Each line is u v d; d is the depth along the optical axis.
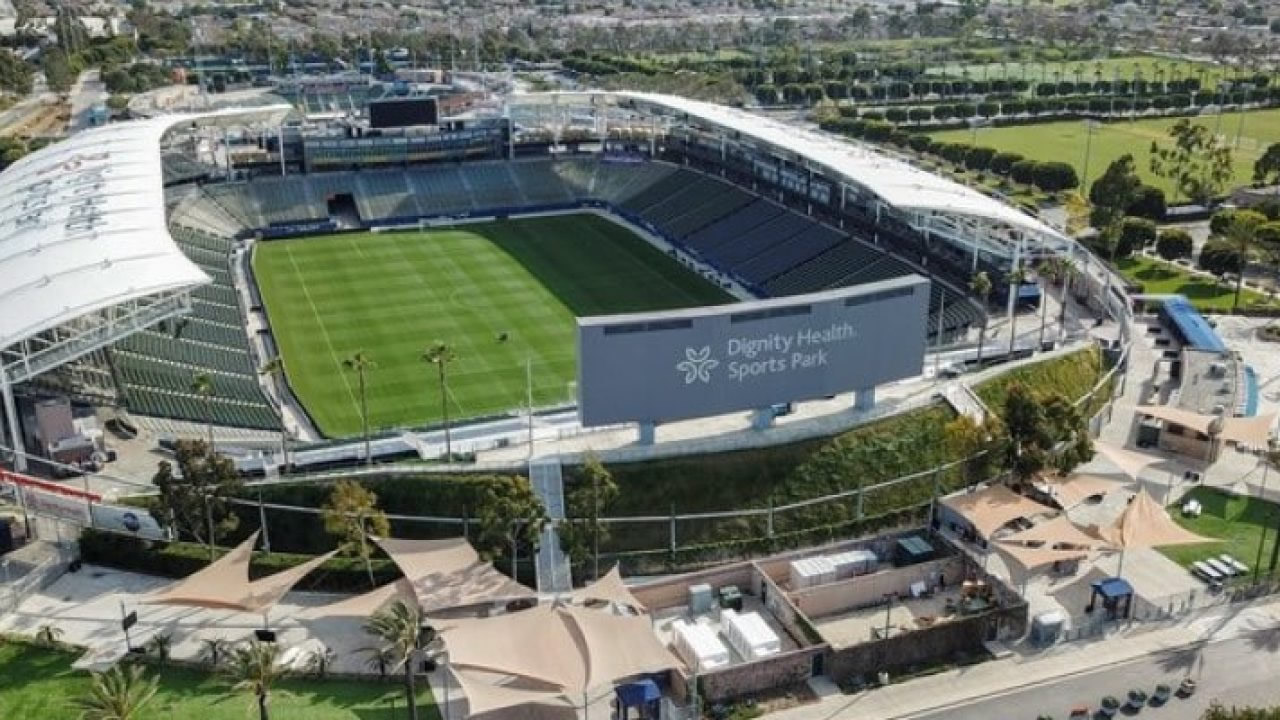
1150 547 107.25
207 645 100.00
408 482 119.00
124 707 81.31
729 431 128.12
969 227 171.12
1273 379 159.12
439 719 90.56
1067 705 93.06
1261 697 93.31
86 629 102.38
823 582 110.56
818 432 127.19
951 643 100.62
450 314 189.62
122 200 164.62
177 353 160.12
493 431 135.75
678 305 192.75
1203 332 167.25
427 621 94.94
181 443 109.94
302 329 182.88
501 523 105.00
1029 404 119.56
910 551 114.69
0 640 99.75
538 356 169.38
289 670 95.62
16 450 123.56
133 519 114.31
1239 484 130.00
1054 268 173.38
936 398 135.75
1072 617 105.06
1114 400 150.25
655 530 117.50
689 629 101.56
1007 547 108.81
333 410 150.12
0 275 140.75
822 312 124.19
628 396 119.88
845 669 97.56
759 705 94.38
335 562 111.25
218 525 111.44
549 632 92.12
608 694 95.06
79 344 131.88
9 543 114.31
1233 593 107.75
